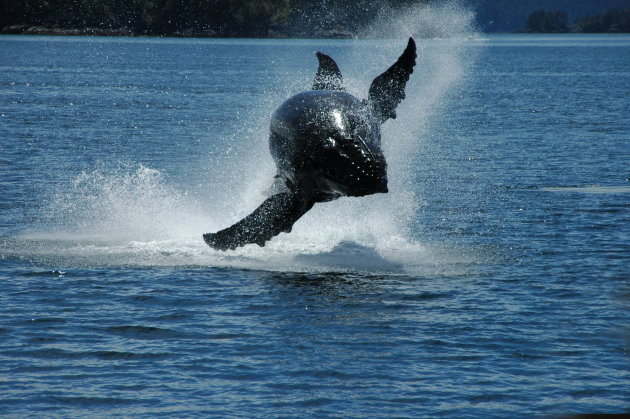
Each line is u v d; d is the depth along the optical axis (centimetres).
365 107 5447
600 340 4219
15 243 6144
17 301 4778
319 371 3841
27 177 9106
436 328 4384
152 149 11769
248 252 5894
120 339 4225
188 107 18738
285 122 5381
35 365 3894
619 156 11138
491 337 4259
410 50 5859
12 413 3425
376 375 3806
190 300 4822
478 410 3475
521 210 7481
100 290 4997
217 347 4119
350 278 5288
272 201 5550
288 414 3434
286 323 4453
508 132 14025
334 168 5138
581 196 8138
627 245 6162
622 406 3497
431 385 3703
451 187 8725
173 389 3656
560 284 5166
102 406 3497
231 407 3494
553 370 3859
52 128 14000
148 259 5700
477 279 5275
